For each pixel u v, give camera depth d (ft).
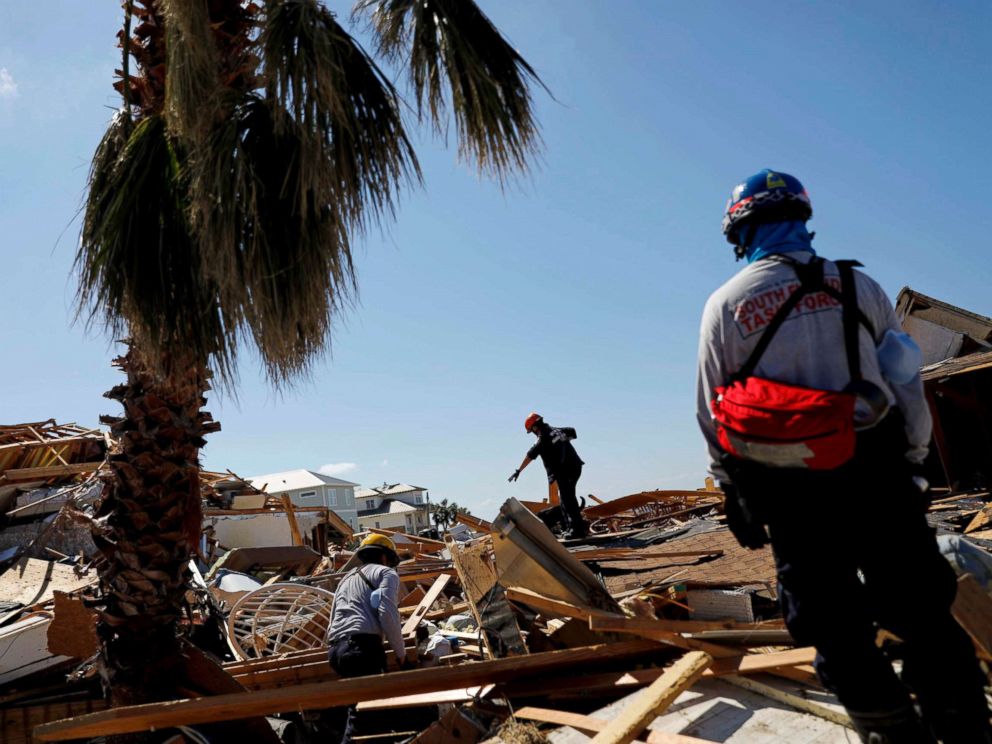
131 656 15.16
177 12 12.92
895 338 6.50
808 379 6.44
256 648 22.48
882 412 6.16
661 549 27.25
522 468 35.17
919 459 6.66
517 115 13.07
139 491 15.16
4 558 34.55
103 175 14.47
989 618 8.52
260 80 13.73
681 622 11.51
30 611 25.82
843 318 6.47
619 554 27.09
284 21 12.70
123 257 13.33
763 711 8.95
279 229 12.94
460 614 24.62
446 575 25.72
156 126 14.19
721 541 26.45
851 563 6.34
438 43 12.92
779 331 6.52
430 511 294.66
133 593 15.11
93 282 13.73
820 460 5.93
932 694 6.31
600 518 48.29
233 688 15.83
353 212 13.26
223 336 13.69
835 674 6.26
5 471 41.45
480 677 11.05
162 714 9.75
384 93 13.33
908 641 6.41
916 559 6.26
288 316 13.01
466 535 46.62
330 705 10.32
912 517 6.28
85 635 19.21
